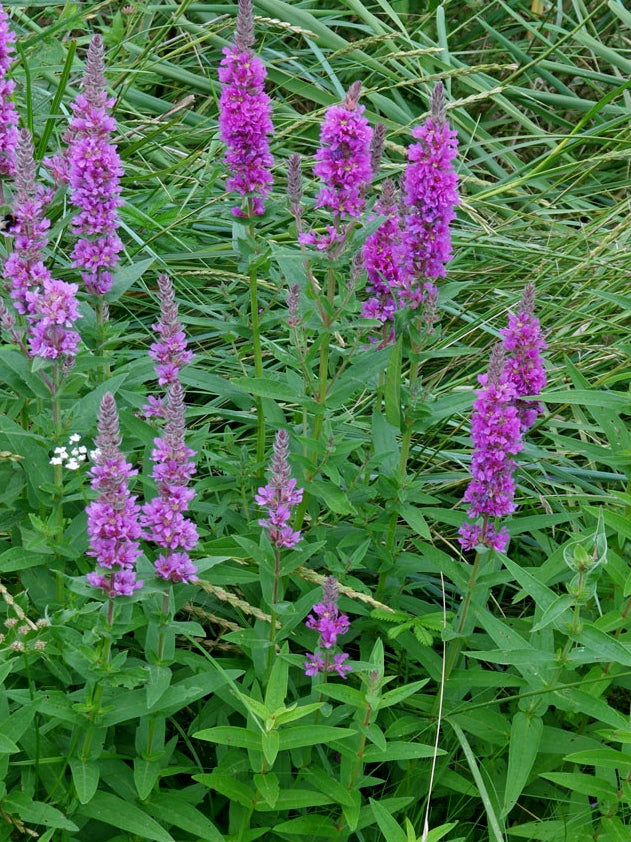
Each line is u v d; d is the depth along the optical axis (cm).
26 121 132
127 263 136
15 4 146
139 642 99
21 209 92
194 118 163
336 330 99
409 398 102
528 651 91
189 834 94
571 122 187
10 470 98
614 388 138
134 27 172
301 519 104
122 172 99
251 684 98
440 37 178
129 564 78
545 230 164
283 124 159
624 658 87
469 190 170
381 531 107
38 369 90
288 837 91
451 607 116
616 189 171
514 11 197
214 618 99
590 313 143
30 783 86
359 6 175
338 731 82
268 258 104
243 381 98
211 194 146
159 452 79
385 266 104
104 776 89
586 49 194
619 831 91
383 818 82
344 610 103
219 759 95
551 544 113
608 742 102
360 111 94
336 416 128
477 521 99
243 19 98
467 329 135
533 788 99
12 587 102
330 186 96
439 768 98
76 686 95
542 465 125
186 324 136
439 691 101
